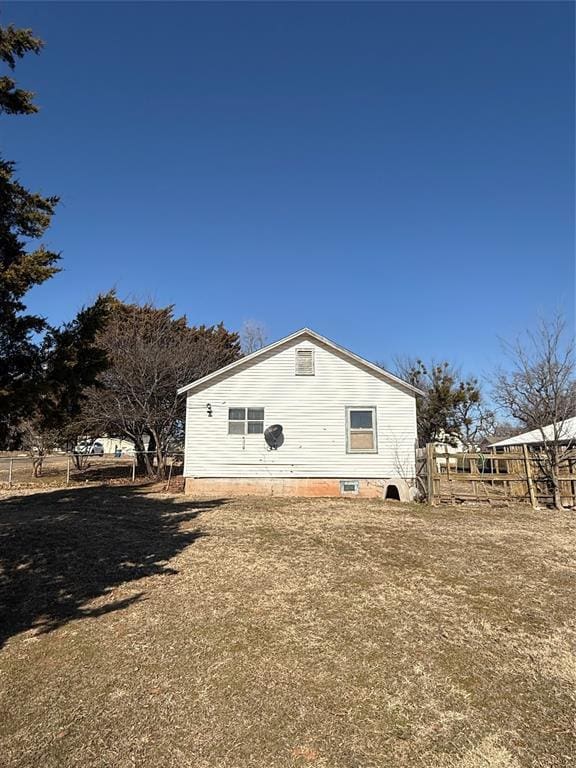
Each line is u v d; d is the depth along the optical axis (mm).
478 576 6723
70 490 16062
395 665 4293
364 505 12945
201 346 22766
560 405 13828
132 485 17734
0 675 4219
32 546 8156
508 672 4172
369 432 15523
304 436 15469
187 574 6793
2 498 14133
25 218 6484
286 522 10352
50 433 20094
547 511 12234
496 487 13625
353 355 15688
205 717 3570
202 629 5055
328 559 7516
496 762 3062
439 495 13234
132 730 3432
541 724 3455
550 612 5465
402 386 15734
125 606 5699
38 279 6223
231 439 15406
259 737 3338
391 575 6742
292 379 15711
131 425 20438
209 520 10531
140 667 4316
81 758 3150
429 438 24734
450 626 5086
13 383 5922
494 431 32844
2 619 5441
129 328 20875
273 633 4941
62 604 5820
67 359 6242
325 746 3238
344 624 5137
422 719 3521
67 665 4375
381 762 3086
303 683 4016
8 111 6578
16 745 3287
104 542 8477
